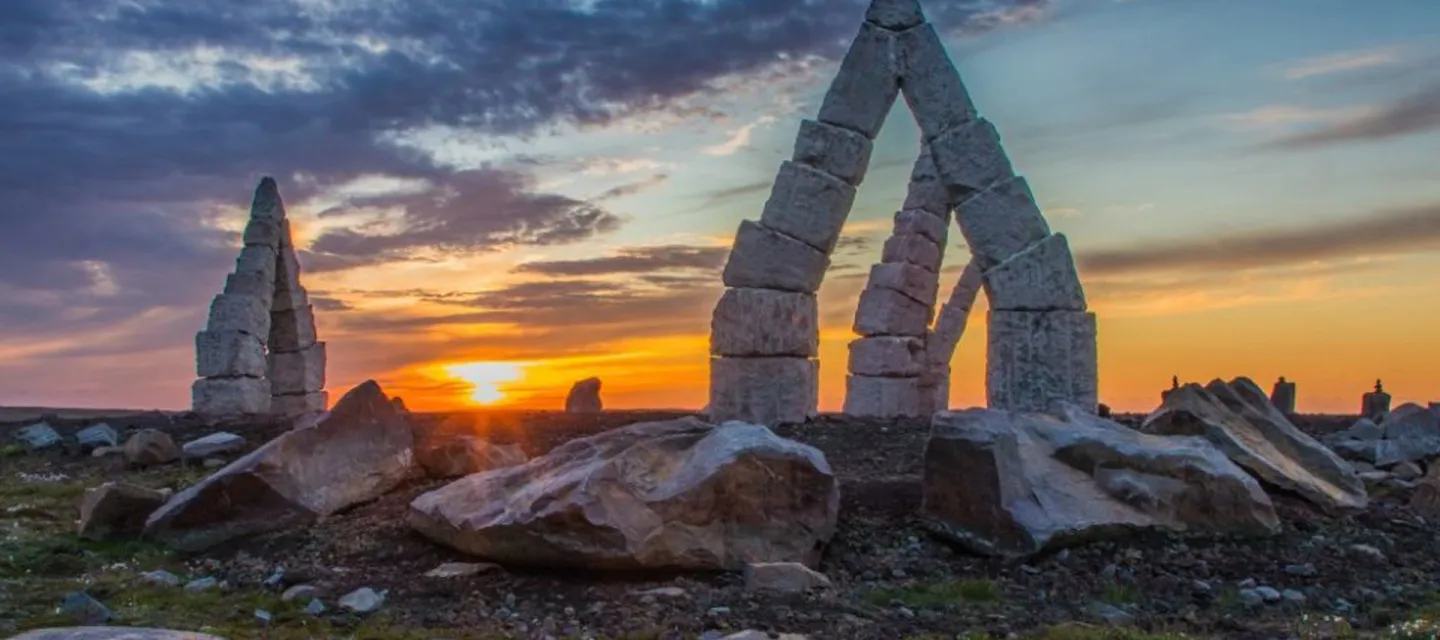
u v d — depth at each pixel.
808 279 14.52
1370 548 8.75
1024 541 8.49
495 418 16.58
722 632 6.62
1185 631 6.88
